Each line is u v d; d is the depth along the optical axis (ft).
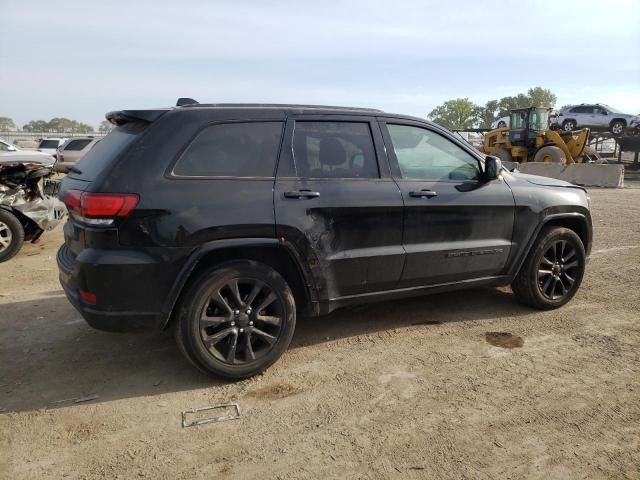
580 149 67.10
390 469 8.54
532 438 9.37
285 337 11.90
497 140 74.49
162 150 10.77
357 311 16.02
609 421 9.90
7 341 13.82
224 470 8.56
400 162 13.33
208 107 11.57
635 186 59.88
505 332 14.30
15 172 22.82
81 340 13.92
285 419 10.05
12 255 22.70
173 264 10.57
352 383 11.46
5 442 9.32
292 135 12.09
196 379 11.71
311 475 8.41
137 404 10.64
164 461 8.79
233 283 11.22
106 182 10.30
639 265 21.11
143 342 13.78
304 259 11.77
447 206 13.46
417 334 14.21
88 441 9.37
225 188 11.05
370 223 12.50
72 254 11.73
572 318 15.33
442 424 9.82
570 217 15.79
